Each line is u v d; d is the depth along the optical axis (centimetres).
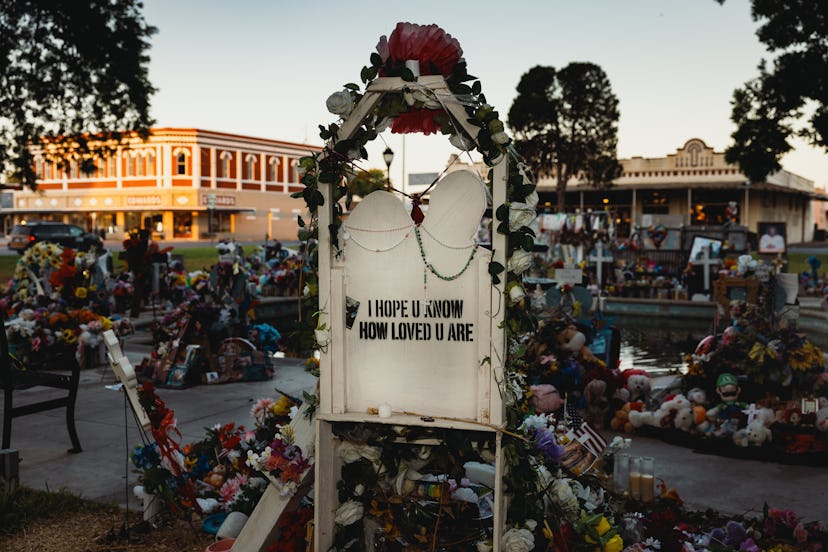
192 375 993
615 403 791
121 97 2275
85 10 2097
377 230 351
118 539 445
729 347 786
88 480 565
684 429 727
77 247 3738
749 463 648
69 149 2344
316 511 354
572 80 4512
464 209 338
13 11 2097
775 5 1934
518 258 324
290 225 6750
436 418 343
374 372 354
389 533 361
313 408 389
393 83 338
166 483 457
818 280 2370
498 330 331
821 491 569
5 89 2175
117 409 809
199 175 5931
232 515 435
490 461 351
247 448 481
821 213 10300
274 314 2072
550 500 373
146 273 1666
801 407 689
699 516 494
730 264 1647
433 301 343
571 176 4772
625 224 4931
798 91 1938
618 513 421
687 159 4672
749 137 2062
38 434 698
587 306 1034
